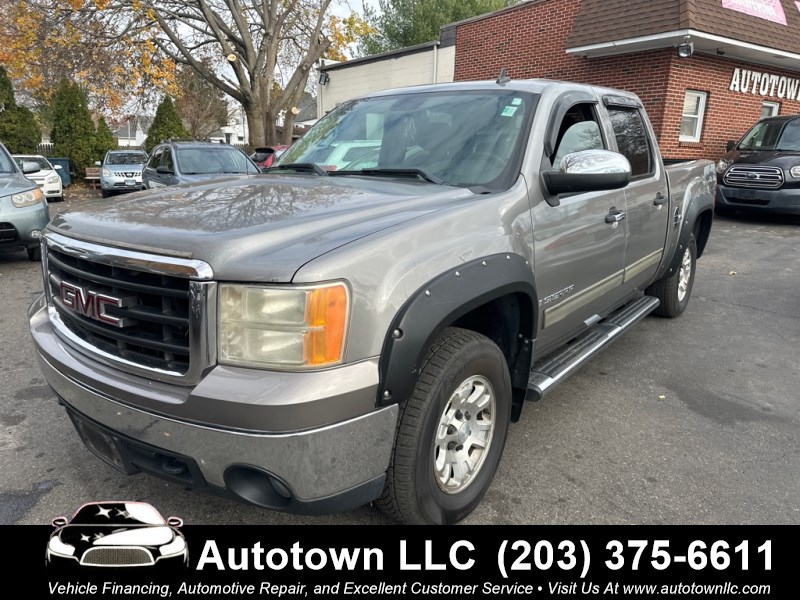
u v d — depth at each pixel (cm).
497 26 1596
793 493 295
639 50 1270
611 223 354
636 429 358
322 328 187
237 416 186
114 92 2058
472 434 260
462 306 223
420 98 356
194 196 263
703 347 503
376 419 203
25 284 680
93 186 2211
